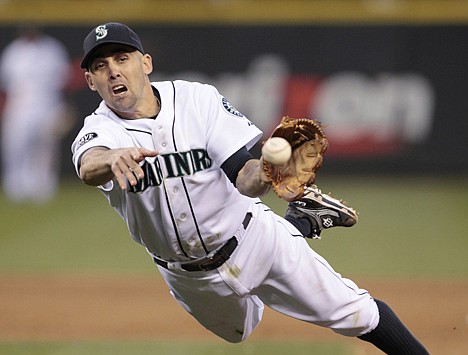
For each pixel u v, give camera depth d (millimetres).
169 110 15078
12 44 60531
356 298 16469
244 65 61250
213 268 15914
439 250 39719
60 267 36438
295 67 61000
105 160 13023
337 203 18203
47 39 59125
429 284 32781
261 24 60844
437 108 60625
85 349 23797
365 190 57062
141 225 15773
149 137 14922
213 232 15523
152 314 28391
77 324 27016
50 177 57344
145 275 34938
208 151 15109
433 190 57406
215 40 61250
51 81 55375
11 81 55281
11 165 56344
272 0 60719
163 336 25422
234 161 14773
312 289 16219
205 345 24094
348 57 60812
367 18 60500
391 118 60844
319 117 61156
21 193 56656
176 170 15008
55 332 26000
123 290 32188
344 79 60938
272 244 15961
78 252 39875
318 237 18344
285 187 13523
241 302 16672
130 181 12633
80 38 60625
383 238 42625
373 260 37469
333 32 60750
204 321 17438
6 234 44594
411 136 60969
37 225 47156
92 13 60656
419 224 46250
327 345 23984
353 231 44594
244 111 61406
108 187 15117
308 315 16547
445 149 60812
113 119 15102
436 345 24469
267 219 16109
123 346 24094
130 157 12805
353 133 61062
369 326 16609
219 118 15062
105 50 14547
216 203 15375
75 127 61312
